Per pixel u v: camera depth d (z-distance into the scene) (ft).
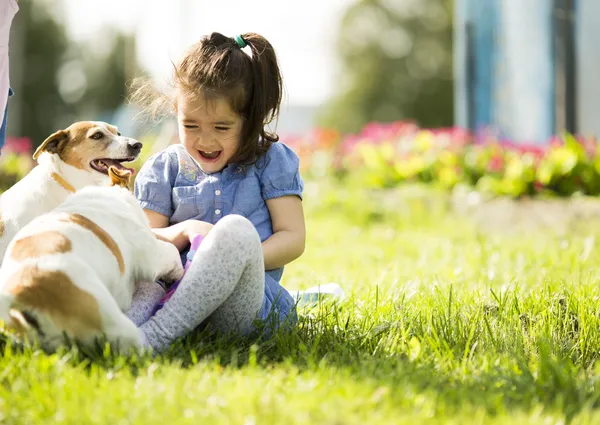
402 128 45.34
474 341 11.76
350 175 44.57
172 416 7.75
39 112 121.19
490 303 13.92
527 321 12.91
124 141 17.53
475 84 40.83
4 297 9.00
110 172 11.27
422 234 30.07
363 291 15.64
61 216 9.88
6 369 8.82
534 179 32.07
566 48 34.83
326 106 151.12
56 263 9.11
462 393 8.82
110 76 126.72
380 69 146.10
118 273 9.97
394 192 37.11
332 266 21.29
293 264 21.18
